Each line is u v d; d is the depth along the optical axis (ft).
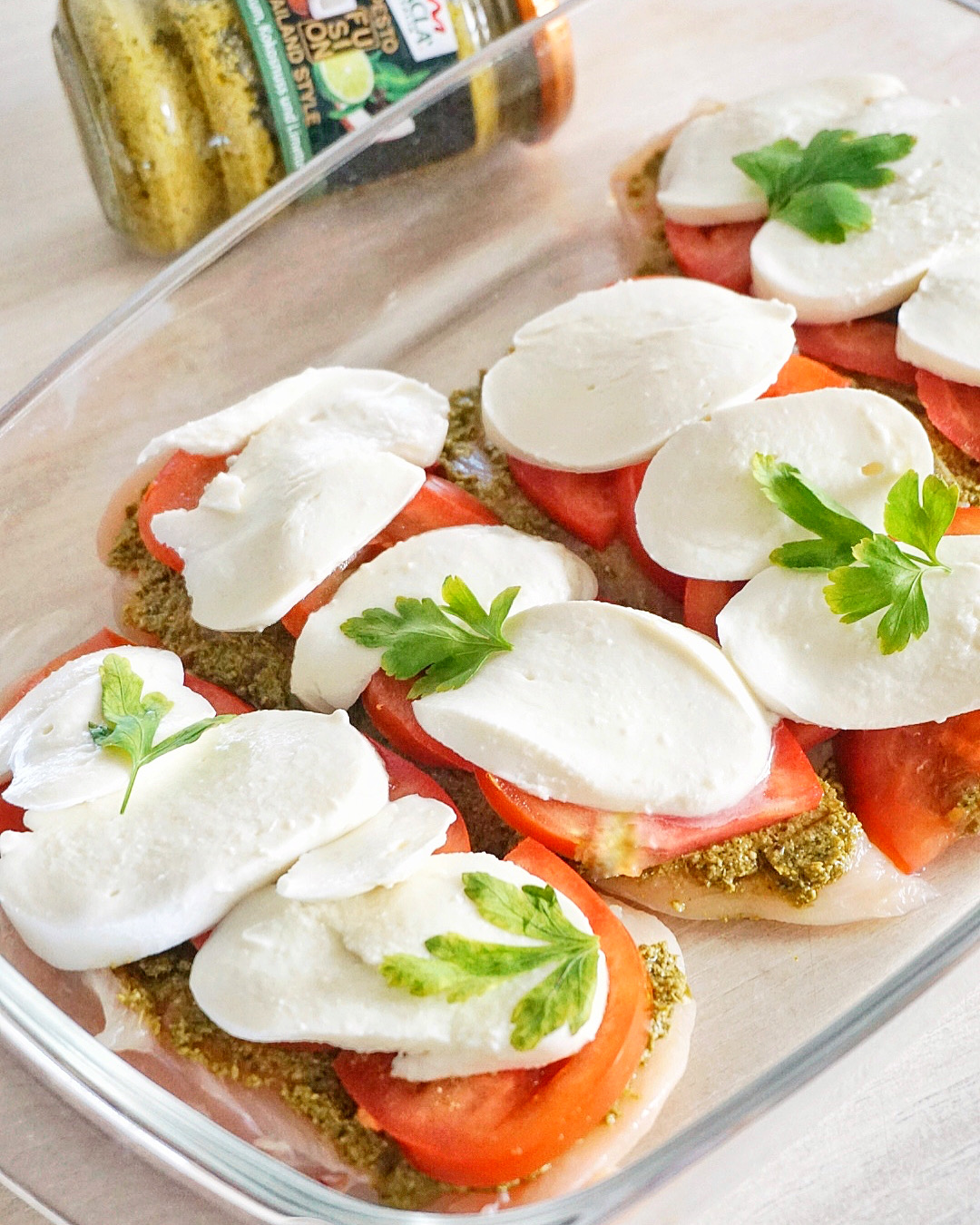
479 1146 1.18
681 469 1.34
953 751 1.29
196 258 1.48
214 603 1.36
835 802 1.30
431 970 1.18
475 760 1.26
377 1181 1.21
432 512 1.40
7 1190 1.27
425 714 1.27
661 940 1.28
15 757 1.31
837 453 1.33
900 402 1.43
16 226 1.67
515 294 1.59
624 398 1.39
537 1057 1.17
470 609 1.31
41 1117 1.20
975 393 1.40
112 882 1.23
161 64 1.52
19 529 1.43
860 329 1.46
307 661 1.33
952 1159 1.26
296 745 1.27
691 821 1.27
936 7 1.59
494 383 1.44
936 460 1.39
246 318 1.52
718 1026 1.26
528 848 1.26
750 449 1.34
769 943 1.29
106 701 1.31
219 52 1.52
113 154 1.55
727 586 1.33
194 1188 1.19
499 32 1.59
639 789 1.25
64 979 1.25
